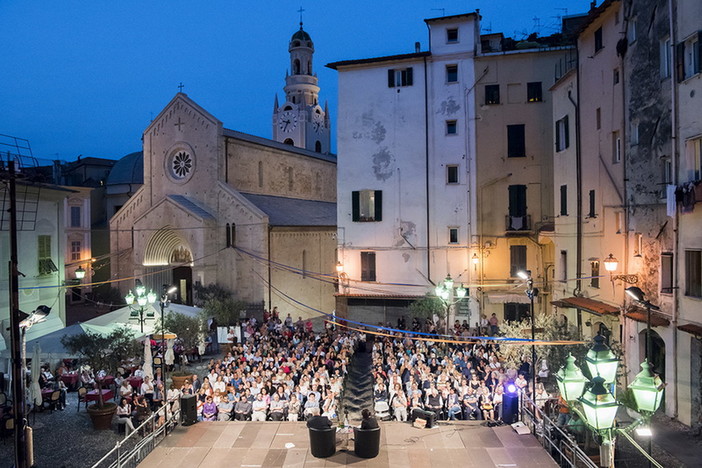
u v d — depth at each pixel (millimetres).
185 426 19062
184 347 32719
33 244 35812
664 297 22484
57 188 37312
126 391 24422
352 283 40750
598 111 28406
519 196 38000
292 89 90812
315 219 55000
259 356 29875
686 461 17891
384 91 40000
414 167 39531
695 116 20391
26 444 12742
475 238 38438
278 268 47812
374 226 40281
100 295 57812
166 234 50125
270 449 17078
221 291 46250
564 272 33812
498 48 40625
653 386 10258
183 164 51031
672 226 21875
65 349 25109
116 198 65250
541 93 37656
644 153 23875
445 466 15664
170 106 51188
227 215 48125
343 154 40781
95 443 21406
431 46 39094
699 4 19984
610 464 10359
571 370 11164
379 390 23172
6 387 25875
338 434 17828
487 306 38406
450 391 22328
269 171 55719
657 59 22828
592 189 29156
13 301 12086
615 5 26094
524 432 17844
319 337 34188
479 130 38469
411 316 39281
